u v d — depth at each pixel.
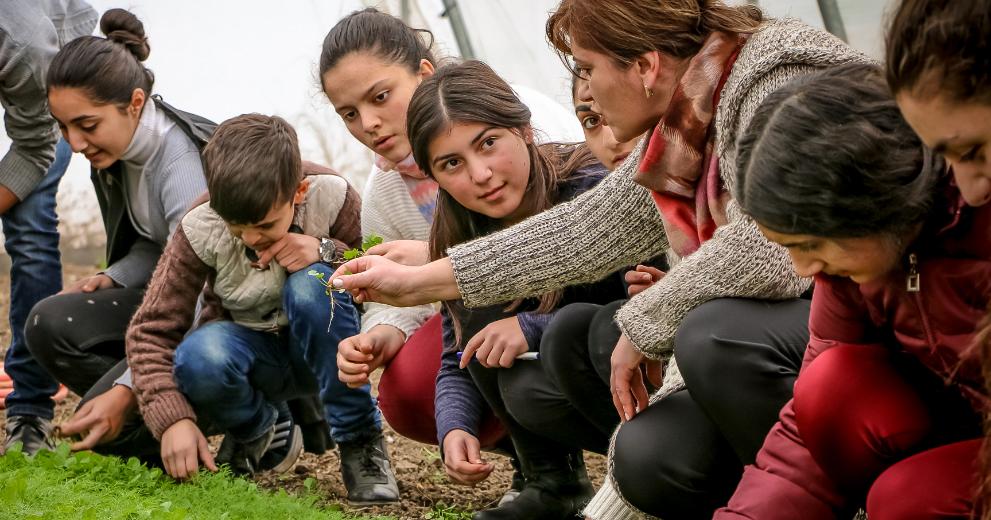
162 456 3.62
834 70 1.90
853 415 2.06
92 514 2.85
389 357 3.68
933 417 2.07
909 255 1.94
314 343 3.63
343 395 3.66
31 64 4.20
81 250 8.40
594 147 3.18
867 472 2.09
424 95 3.08
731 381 2.34
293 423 4.13
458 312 3.34
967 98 1.58
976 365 1.95
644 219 2.79
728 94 2.41
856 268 1.91
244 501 3.33
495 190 3.09
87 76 3.91
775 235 1.87
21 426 4.31
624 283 3.32
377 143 3.67
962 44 1.55
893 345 2.18
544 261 2.80
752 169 1.85
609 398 3.04
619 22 2.46
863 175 1.77
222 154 3.48
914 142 1.81
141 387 3.68
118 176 4.21
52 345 4.05
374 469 3.68
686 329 2.41
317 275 3.40
